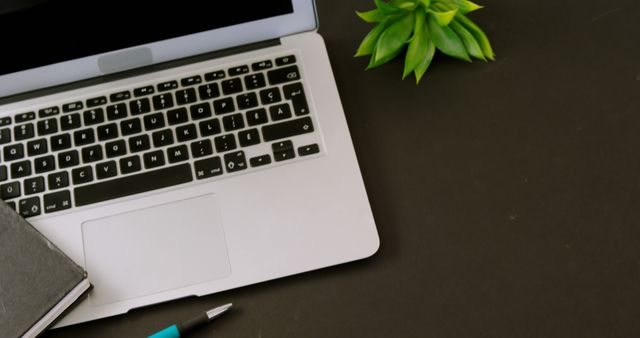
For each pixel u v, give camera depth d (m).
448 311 0.53
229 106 0.60
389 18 0.61
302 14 0.62
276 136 0.59
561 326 0.52
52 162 0.59
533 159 0.58
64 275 0.53
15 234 0.54
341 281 0.55
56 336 0.54
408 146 0.60
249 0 0.60
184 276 0.55
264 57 0.62
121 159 0.59
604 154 0.58
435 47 0.63
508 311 0.53
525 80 0.62
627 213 0.55
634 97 0.61
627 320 0.52
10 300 0.52
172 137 0.59
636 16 0.65
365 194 0.56
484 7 0.67
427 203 0.57
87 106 0.61
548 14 0.65
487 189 0.58
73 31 0.60
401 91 0.63
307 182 0.57
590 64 0.62
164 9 0.60
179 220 0.56
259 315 0.54
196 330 0.54
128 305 0.54
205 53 0.63
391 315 0.53
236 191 0.57
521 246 0.55
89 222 0.57
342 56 0.65
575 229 0.55
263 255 0.55
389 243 0.56
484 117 0.61
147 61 0.62
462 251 0.55
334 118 0.59
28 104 0.62
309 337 0.53
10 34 0.59
